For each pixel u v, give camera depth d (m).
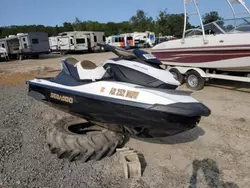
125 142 3.86
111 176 2.98
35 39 23.73
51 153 3.50
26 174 3.03
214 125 4.55
